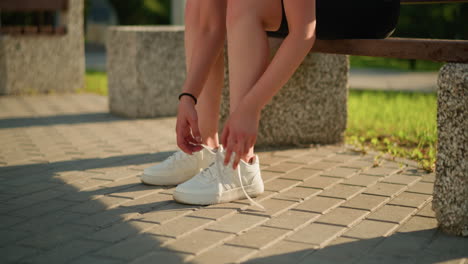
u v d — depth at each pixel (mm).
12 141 3926
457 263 1844
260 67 2299
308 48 2119
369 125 4605
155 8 16062
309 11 2090
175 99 5148
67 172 3053
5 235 2080
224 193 2471
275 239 2043
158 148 3734
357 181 2908
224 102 3680
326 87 3809
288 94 3754
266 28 2381
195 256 1877
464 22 9727
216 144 2918
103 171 3078
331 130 3871
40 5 6746
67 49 6730
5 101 5926
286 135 3803
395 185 2836
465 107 1981
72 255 1886
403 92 6824
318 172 3092
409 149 3814
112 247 1956
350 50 2525
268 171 3109
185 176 2785
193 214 2322
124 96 5086
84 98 6266
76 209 2391
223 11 2557
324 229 2162
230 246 1973
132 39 4918
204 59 2539
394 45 2311
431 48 2156
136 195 2604
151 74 5008
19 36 6387
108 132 4324
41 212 2352
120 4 15945
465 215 2051
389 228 2186
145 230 2127
